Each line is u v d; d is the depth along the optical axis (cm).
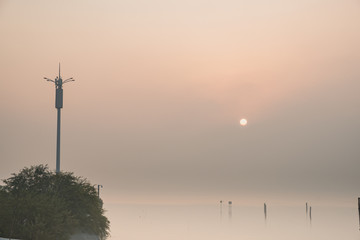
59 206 6356
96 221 6944
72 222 6303
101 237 7056
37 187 6788
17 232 5781
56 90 7556
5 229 5788
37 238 5772
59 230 6066
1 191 6538
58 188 6794
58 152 7438
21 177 6856
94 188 7181
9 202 6031
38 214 5950
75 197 6806
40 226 5859
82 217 6731
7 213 5897
